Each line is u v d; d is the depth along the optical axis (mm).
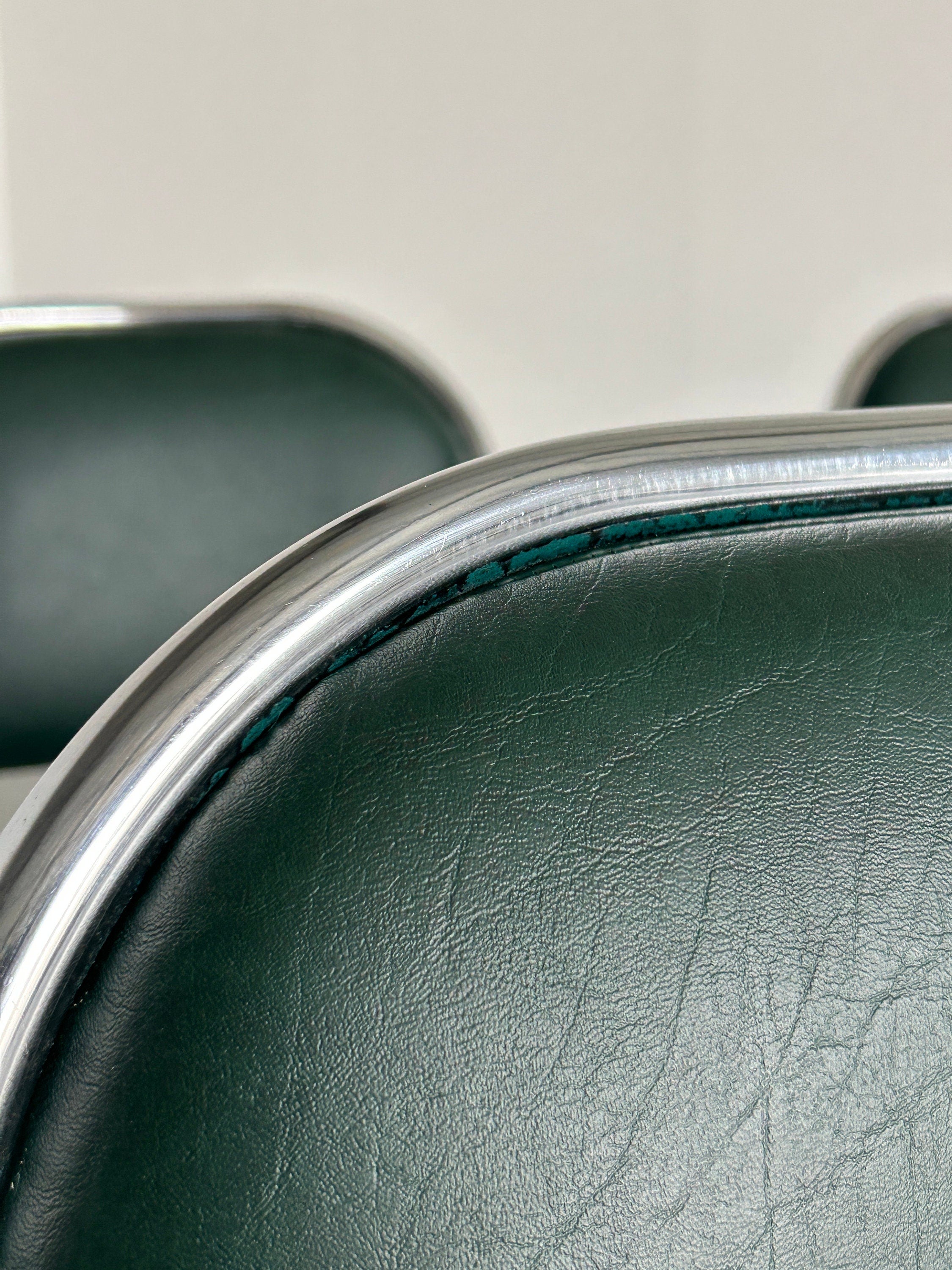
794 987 263
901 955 269
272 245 1589
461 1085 249
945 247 1818
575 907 260
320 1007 251
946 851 277
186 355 908
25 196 1498
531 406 1748
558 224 1681
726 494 290
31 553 862
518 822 263
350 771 262
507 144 1632
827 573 293
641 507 285
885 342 1235
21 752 883
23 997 246
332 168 1581
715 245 1742
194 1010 250
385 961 253
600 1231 248
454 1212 245
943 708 288
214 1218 244
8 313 867
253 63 1521
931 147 1771
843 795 276
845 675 285
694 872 266
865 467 299
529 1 1587
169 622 906
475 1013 253
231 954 252
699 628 282
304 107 1550
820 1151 258
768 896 267
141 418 891
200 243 1566
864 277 1805
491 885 259
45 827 259
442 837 260
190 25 1491
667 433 299
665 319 1757
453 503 278
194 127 1524
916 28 1717
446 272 1660
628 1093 253
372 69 1560
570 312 1722
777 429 304
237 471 920
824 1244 256
